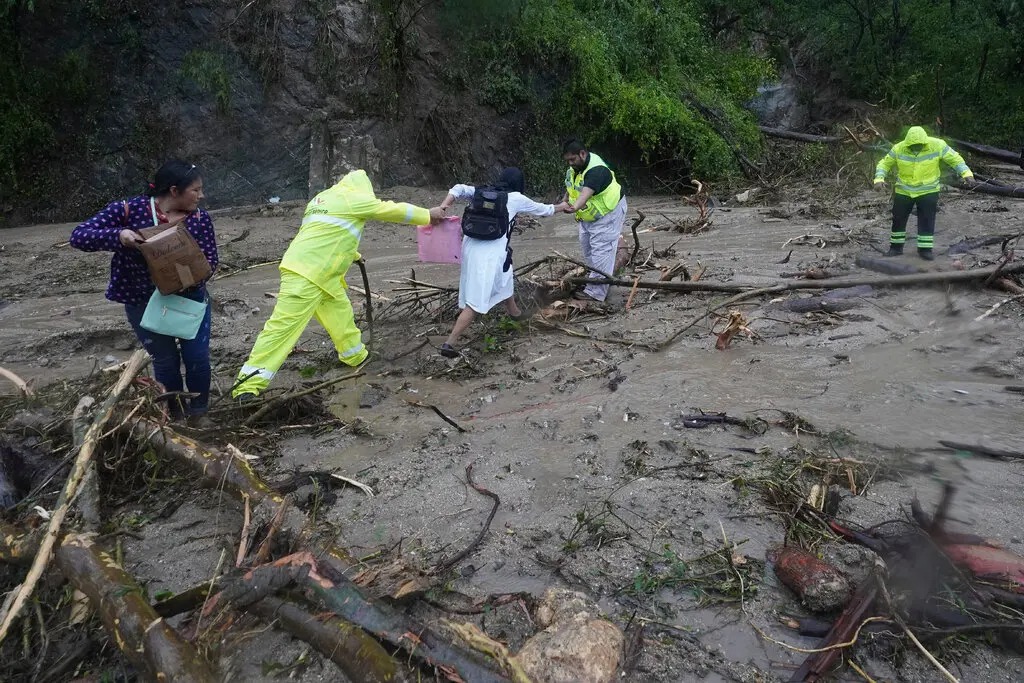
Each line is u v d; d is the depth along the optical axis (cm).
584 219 729
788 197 1434
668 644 292
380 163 1533
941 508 327
